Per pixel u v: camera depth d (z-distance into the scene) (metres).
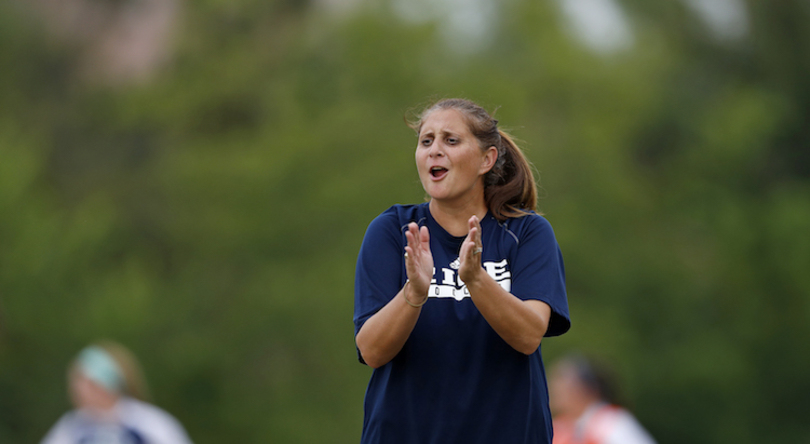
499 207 10.34
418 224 10.27
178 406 77.94
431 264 9.30
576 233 83.62
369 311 9.94
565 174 85.88
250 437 77.25
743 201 96.38
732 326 92.75
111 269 86.50
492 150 10.12
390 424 9.80
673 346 90.38
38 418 77.94
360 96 83.69
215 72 89.94
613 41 102.94
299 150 80.69
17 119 105.56
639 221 90.62
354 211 78.81
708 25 108.00
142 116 90.94
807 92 106.94
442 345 9.76
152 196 96.12
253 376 79.62
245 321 78.44
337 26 87.81
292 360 79.12
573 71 88.00
